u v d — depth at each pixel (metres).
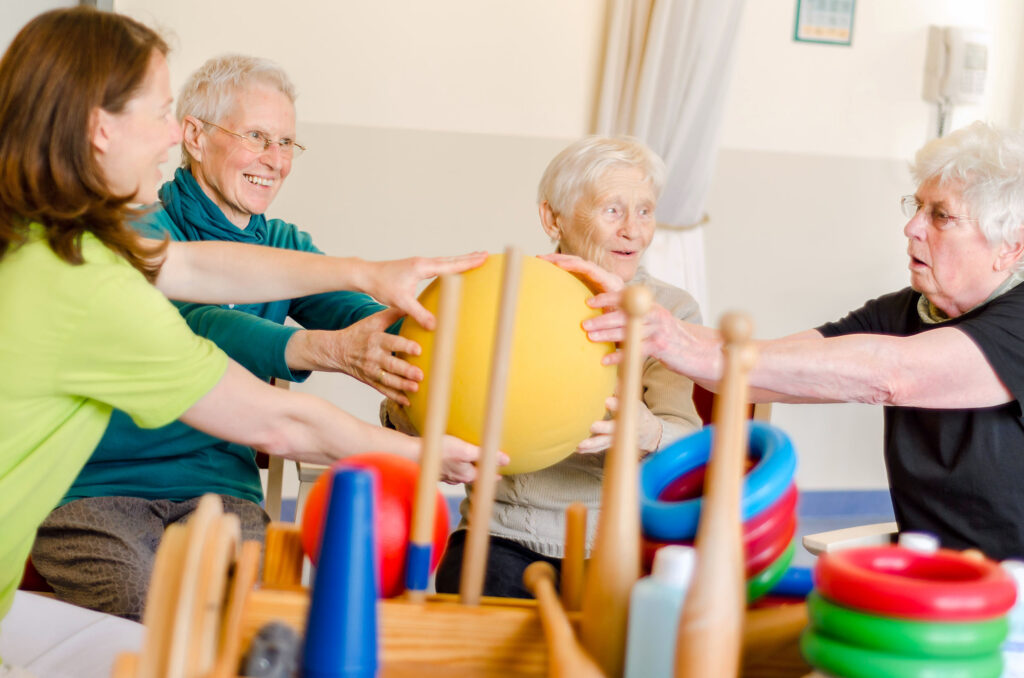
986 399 1.70
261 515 1.97
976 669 0.73
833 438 4.55
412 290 1.39
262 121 2.15
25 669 1.22
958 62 4.42
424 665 0.90
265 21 3.83
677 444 0.96
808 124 4.43
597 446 1.47
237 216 2.23
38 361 1.17
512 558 1.88
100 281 1.17
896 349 1.65
